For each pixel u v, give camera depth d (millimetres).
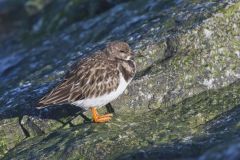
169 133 13414
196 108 14445
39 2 26578
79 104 14258
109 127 14086
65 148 13602
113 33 18422
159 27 16781
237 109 13875
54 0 25078
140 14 19031
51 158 13477
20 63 20375
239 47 15695
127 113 14883
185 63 15398
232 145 10805
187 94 15047
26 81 17391
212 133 12984
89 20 20875
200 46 15695
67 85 14188
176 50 15781
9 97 16297
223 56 15531
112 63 14266
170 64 15430
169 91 15109
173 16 16938
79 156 13258
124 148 13125
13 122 15164
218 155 10586
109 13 20203
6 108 15656
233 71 15336
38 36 24109
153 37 16359
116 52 14383
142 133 13578
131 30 17812
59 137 14195
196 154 12180
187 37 15828
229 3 16359
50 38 21562
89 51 17641
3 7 27891
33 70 18875
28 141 14594
